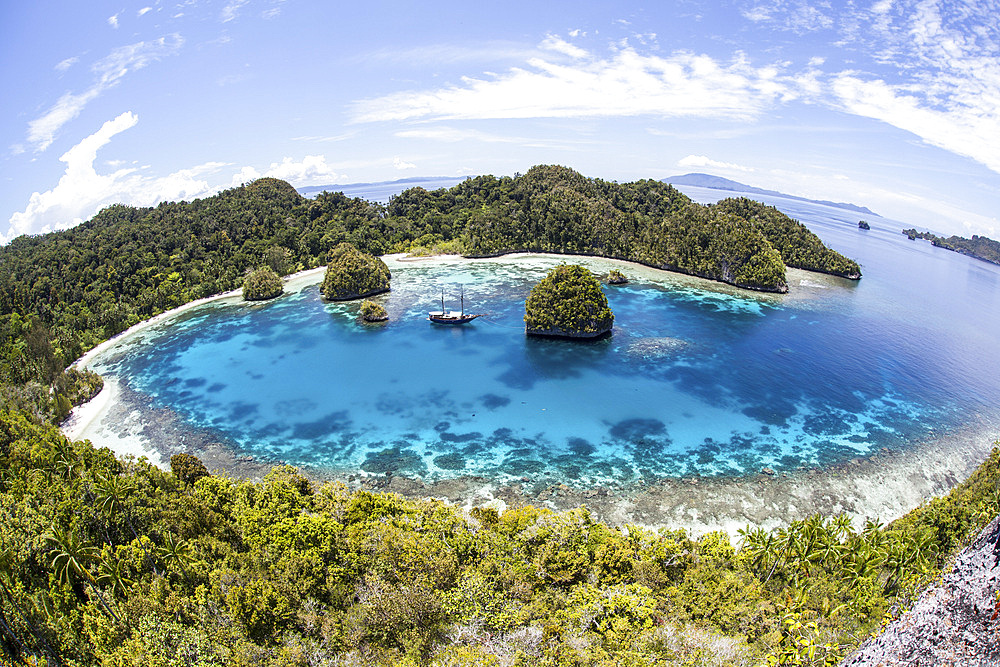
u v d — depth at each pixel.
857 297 183.88
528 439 92.31
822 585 51.91
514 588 49.06
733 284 192.50
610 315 140.25
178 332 150.62
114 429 98.31
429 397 109.38
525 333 146.25
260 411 104.50
